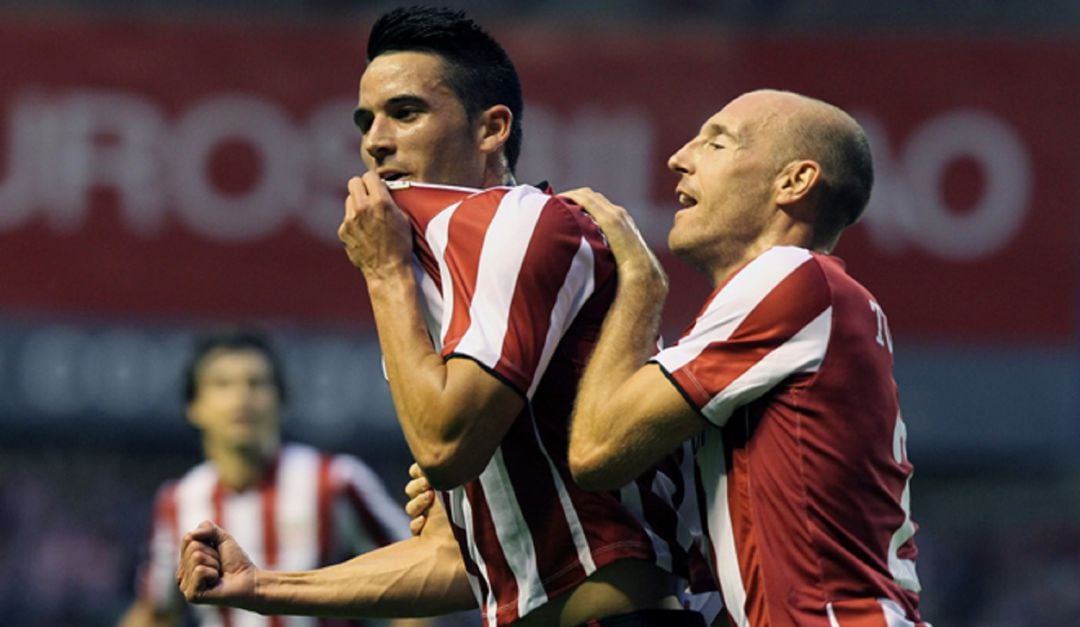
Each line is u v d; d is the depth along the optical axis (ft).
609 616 31.91
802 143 32.73
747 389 30.71
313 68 109.19
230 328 63.57
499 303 30.73
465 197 32.17
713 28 108.88
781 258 31.40
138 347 107.45
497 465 31.96
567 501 31.86
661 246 106.63
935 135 107.76
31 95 107.86
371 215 31.73
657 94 108.06
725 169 32.89
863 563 30.91
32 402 107.04
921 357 108.06
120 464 118.32
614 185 107.65
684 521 33.27
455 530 33.71
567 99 108.37
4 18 108.27
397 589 35.58
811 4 113.91
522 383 30.45
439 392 30.12
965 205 107.76
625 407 30.76
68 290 107.14
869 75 107.96
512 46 108.78
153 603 63.98
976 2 111.04
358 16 112.88
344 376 107.55
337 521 63.05
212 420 62.44
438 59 33.22
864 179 33.19
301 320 107.65
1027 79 107.65
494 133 33.78
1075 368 107.24
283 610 35.35
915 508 123.34
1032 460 110.01
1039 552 119.85
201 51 108.88
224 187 108.17
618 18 114.62
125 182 107.86
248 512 62.75
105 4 114.01
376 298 31.58
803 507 30.71
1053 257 107.24
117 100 108.17
